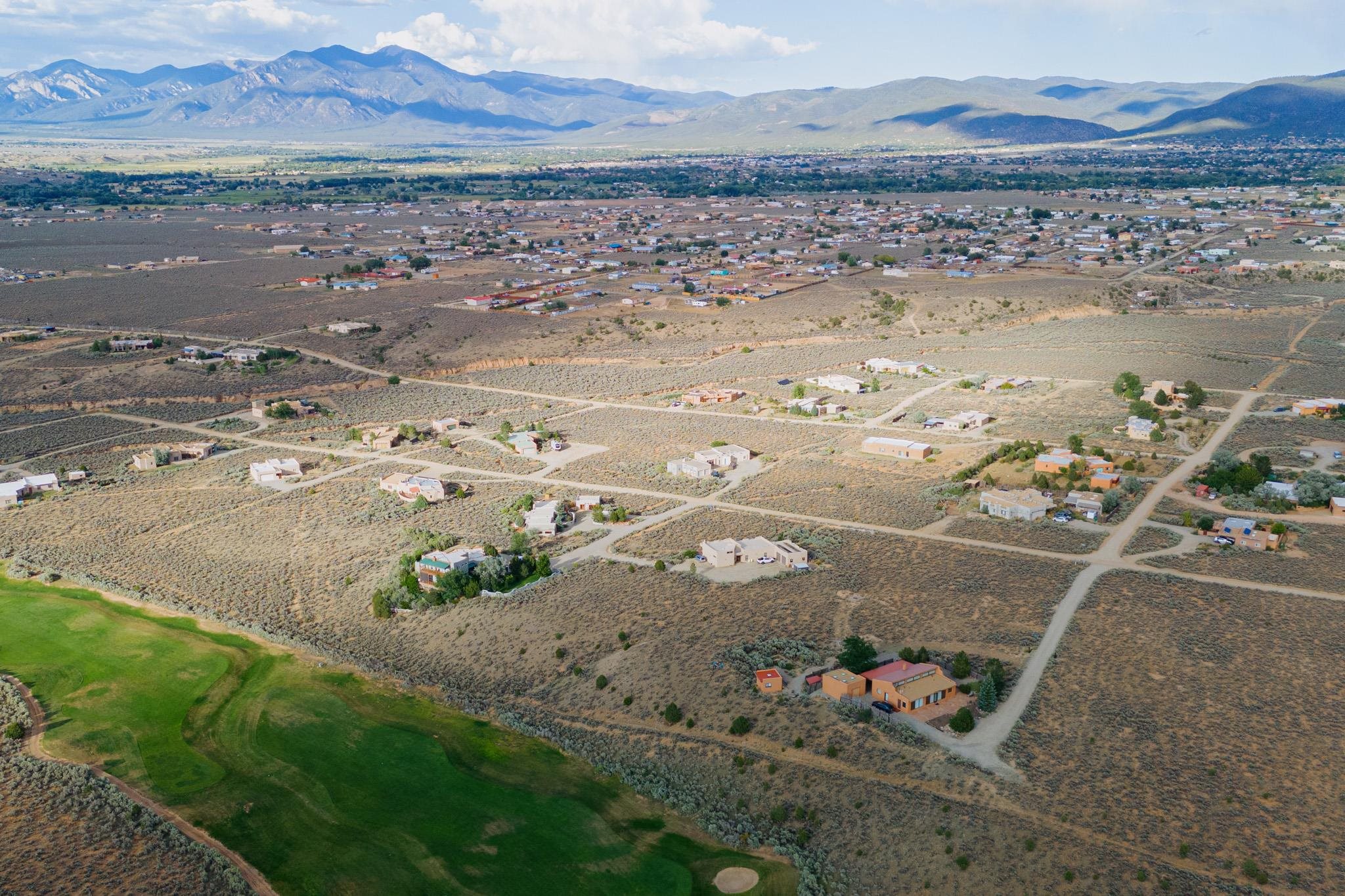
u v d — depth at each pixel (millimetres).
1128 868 82062
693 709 107000
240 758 104312
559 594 133375
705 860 88750
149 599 138875
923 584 129875
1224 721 98062
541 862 89062
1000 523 150875
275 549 154375
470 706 112500
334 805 96812
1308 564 132250
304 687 117312
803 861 87750
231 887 86062
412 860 89500
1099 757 94188
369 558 149875
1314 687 102938
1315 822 85500
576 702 111688
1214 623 116375
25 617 134750
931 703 103312
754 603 127500
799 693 106812
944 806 89500
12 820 93812
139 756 104688
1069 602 122875
